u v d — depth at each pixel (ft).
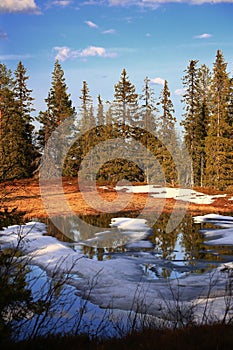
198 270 46.09
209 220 87.56
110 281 40.98
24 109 165.99
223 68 143.43
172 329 20.15
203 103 174.19
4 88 99.60
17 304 16.88
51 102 178.40
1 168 20.26
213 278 41.68
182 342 16.58
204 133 170.71
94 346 17.65
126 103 155.74
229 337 16.42
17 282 16.74
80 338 18.67
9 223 18.72
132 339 18.19
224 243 62.03
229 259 51.34
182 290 37.99
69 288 37.68
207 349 15.78
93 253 55.83
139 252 56.70
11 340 16.74
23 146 145.07
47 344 17.40
